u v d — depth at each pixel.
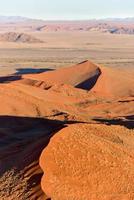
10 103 55.81
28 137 45.16
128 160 27.98
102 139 30.08
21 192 24.69
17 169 27.25
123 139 34.56
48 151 27.11
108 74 90.75
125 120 53.25
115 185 24.97
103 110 64.69
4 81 84.81
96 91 84.69
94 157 26.69
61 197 23.61
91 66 94.12
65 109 60.69
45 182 24.70
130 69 145.50
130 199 24.20
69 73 92.25
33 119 51.69
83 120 53.97
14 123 51.19
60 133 28.62
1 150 34.00
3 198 24.83
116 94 84.00
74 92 74.31
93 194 24.17
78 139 28.06
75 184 24.66
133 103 67.62
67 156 26.52
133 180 25.59
